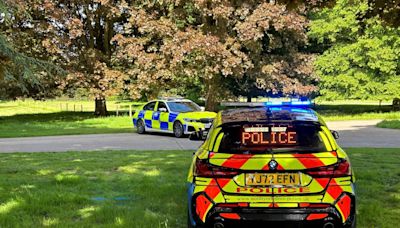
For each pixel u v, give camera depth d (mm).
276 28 27000
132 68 32062
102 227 5578
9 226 5691
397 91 30344
